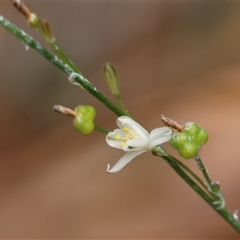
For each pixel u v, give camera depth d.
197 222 0.20
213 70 0.29
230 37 0.31
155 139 0.12
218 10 0.32
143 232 0.20
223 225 0.19
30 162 0.26
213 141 0.23
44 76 0.31
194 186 0.12
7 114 0.29
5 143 0.28
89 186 0.23
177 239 0.20
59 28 0.34
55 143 0.27
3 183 0.25
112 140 0.12
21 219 0.23
